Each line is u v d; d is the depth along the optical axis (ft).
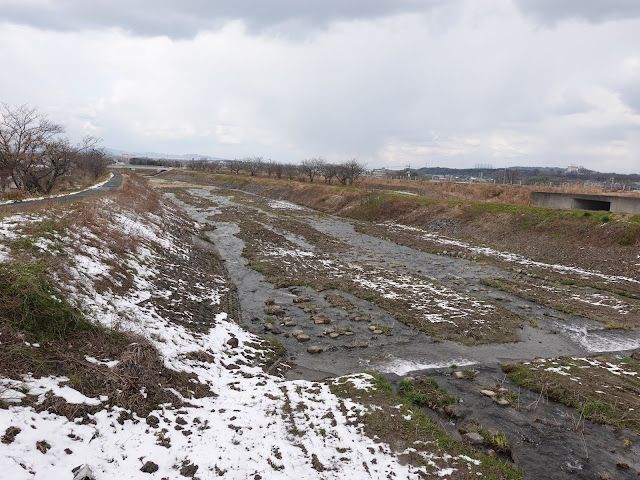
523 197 158.40
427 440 25.62
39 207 57.11
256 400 28.94
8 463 16.34
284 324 47.85
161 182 291.38
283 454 22.95
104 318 32.09
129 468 19.43
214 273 68.69
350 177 233.35
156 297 44.24
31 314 27.04
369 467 22.56
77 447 19.31
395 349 42.19
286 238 106.22
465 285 67.62
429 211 134.10
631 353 43.37
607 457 25.63
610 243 81.66
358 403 29.71
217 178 315.78
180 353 32.86
